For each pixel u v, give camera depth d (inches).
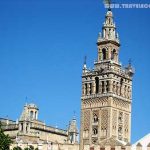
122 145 6825.8
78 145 7017.7
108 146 6707.7
